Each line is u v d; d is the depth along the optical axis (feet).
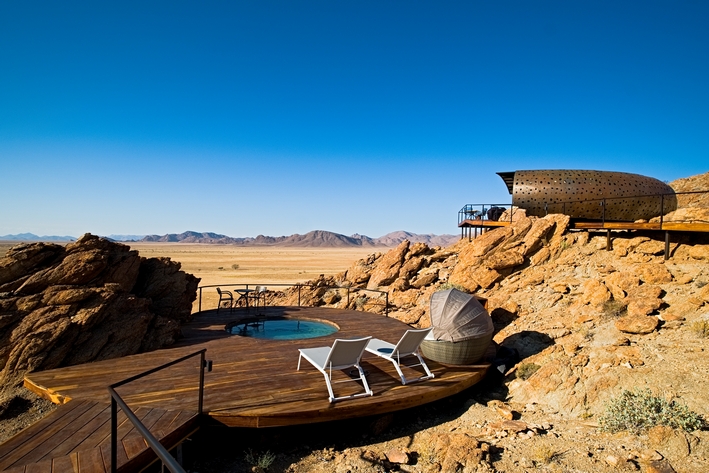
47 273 34.63
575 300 42.04
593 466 20.56
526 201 60.59
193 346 36.37
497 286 51.57
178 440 20.99
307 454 24.25
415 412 29.86
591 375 28.71
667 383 25.44
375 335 42.04
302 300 65.77
